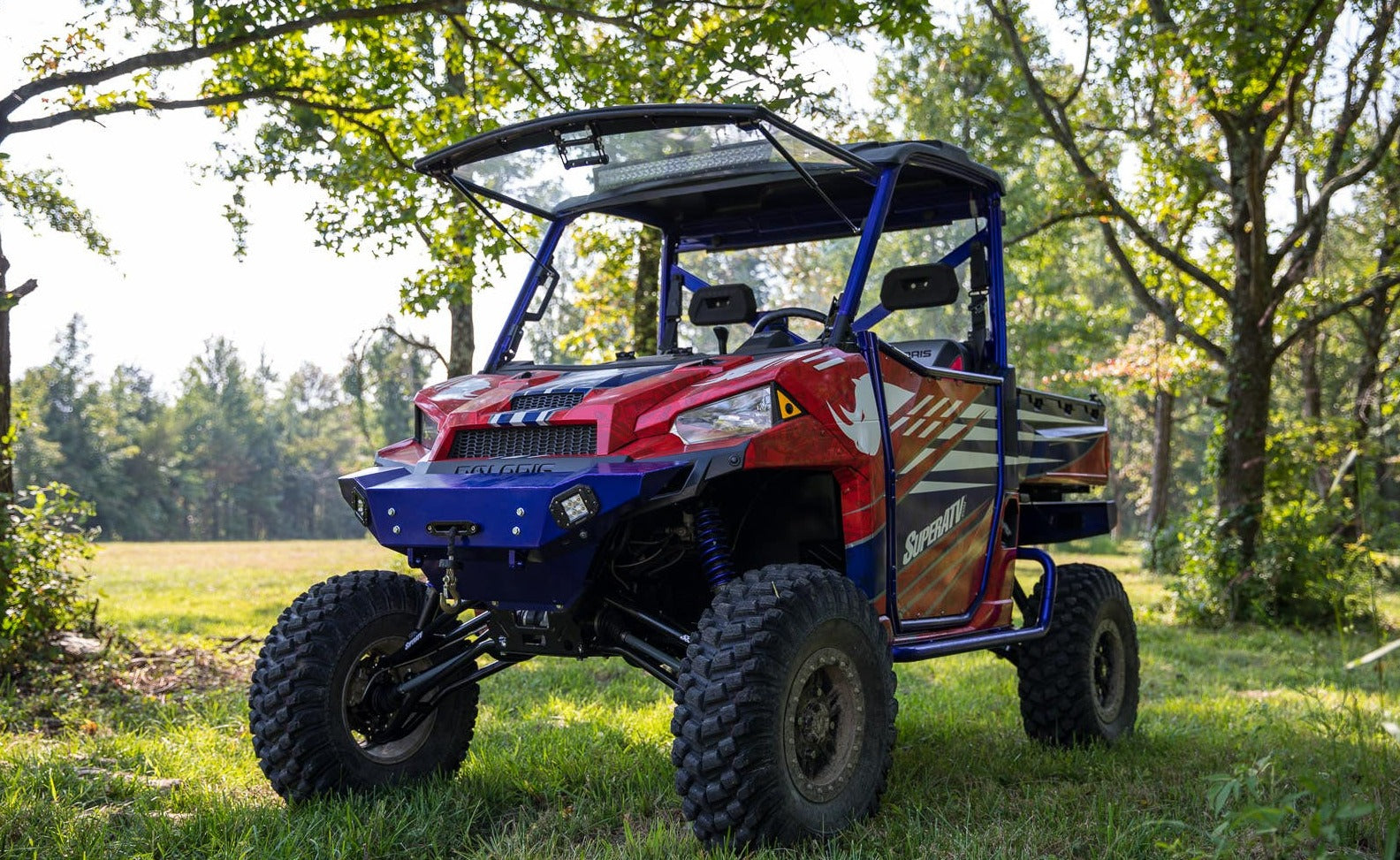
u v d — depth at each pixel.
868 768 3.57
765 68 8.04
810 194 4.81
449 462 3.64
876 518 3.84
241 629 10.23
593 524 3.28
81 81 7.20
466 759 4.61
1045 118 13.56
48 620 7.14
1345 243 22.62
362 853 3.35
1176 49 12.27
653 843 3.32
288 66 8.64
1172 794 4.22
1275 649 10.65
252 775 4.45
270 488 102.00
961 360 4.75
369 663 4.09
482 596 3.62
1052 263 25.55
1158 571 21.48
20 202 7.20
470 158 4.28
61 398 81.12
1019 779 4.50
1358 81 12.72
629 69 8.65
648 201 4.88
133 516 83.31
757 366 3.63
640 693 6.53
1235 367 13.32
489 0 8.52
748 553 4.32
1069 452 5.51
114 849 3.36
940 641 4.15
